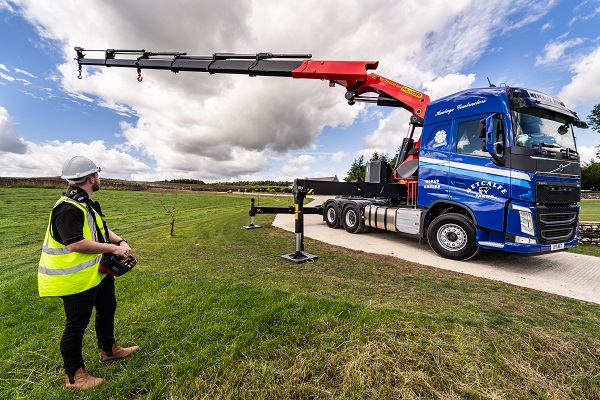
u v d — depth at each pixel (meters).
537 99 4.78
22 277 4.20
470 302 3.19
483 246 4.97
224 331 2.43
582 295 3.58
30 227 10.32
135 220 12.71
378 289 3.58
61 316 2.87
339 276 4.17
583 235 7.39
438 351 2.12
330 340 2.27
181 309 2.89
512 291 3.65
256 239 7.22
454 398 1.71
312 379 1.86
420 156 6.08
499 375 1.91
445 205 5.86
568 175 4.90
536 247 4.50
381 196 6.80
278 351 2.13
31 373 2.00
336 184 6.10
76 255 1.81
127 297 3.25
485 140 4.77
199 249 6.04
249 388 1.79
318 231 8.84
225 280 3.89
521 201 4.56
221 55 7.57
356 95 7.83
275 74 7.61
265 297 3.15
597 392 1.84
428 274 4.38
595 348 2.29
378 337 2.29
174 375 1.92
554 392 1.81
